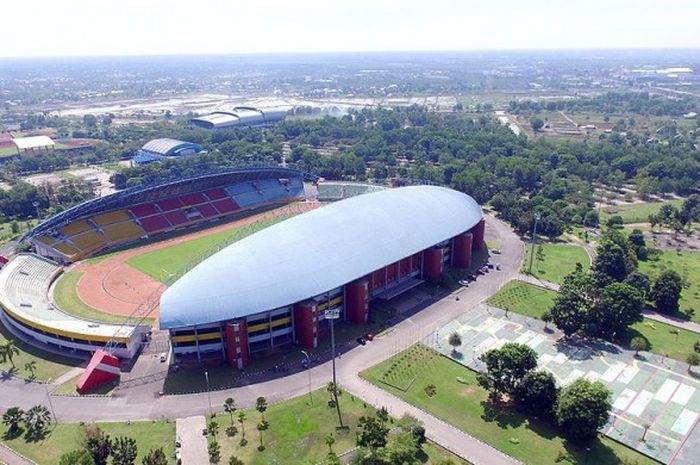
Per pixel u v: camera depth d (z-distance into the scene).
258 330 143.00
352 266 155.25
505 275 192.75
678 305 169.75
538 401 116.88
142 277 198.25
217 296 136.00
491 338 150.88
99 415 120.19
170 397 126.19
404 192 198.38
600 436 112.56
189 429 114.94
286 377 133.50
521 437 112.06
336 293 155.88
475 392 127.56
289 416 118.94
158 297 180.25
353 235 164.88
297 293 142.25
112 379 133.12
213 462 105.25
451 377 133.62
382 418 112.12
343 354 143.38
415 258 184.50
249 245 152.25
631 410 120.75
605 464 104.69
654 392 127.00
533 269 197.88
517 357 120.19
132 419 118.62
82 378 129.25
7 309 156.88
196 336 138.38
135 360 141.50
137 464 104.19
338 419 117.88
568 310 147.38
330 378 132.88
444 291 179.88
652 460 106.06
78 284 192.25
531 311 166.38
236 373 135.25
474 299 174.25
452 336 143.62
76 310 171.12
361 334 153.25
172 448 109.44
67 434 114.12
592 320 148.38
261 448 109.19
